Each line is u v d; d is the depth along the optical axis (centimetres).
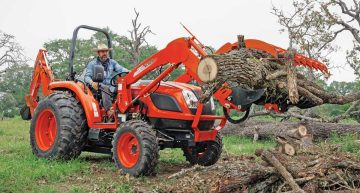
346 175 549
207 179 578
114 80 823
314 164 547
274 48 593
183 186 573
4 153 935
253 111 1567
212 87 568
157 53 720
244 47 616
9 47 4100
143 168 675
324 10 1656
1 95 4953
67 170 719
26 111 966
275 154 554
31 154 879
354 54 1728
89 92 820
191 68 670
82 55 5559
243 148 1116
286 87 554
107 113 798
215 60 562
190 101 733
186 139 745
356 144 821
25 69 5666
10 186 609
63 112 805
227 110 638
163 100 744
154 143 682
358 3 1730
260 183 536
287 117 1452
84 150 854
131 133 697
